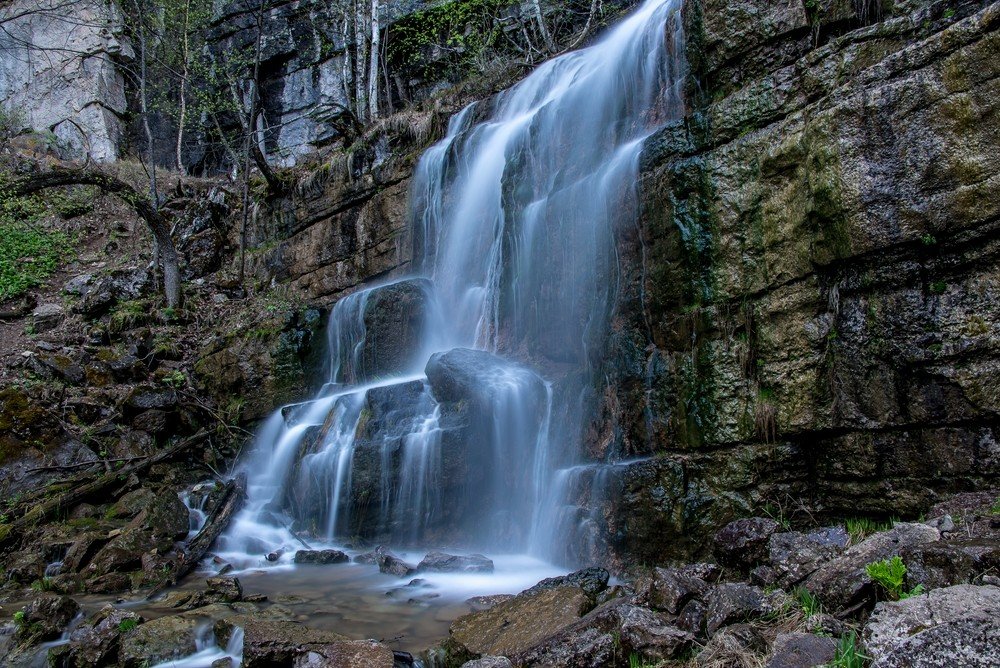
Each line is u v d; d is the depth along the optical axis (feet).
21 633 15.56
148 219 41.47
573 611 12.87
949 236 12.85
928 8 14.23
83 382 35.06
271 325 34.40
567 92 26.91
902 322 13.53
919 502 13.29
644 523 16.94
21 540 24.17
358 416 26.00
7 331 40.96
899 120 13.53
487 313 28.94
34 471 29.14
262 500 27.94
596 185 21.65
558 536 19.19
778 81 16.47
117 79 66.23
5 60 66.69
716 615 10.71
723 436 16.16
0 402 30.83
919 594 8.80
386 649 12.35
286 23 64.13
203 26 64.34
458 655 12.72
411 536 22.57
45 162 56.18
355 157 40.09
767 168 16.12
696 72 18.88
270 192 44.27
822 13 16.57
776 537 12.84
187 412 33.73
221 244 46.55
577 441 19.86
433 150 35.83
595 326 20.66
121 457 30.76
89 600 18.47
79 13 64.49
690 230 17.54
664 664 10.21
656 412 17.74
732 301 16.57
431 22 54.60
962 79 12.74
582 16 46.32
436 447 22.04
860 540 12.82
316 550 22.36
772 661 8.67
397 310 31.42
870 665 7.72
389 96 55.06
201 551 22.59
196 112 64.49
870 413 13.96
